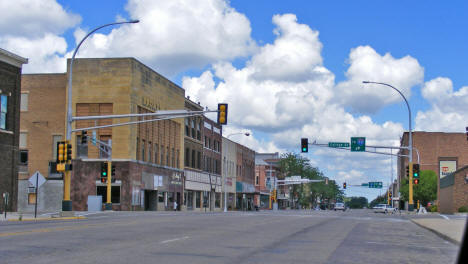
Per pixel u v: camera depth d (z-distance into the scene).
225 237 17.50
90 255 11.74
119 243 14.52
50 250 12.53
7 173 42.19
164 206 64.56
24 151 57.78
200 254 12.46
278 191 128.75
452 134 101.00
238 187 97.62
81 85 56.59
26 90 58.25
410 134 47.41
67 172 34.03
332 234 20.36
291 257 12.45
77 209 55.25
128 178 54.97
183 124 71.69
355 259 12.49
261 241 16.41
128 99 55.75
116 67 56.25
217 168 86.56
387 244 16.77
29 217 33.75
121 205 54.81
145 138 59.75
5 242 14.25
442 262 12.45
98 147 51.28
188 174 73.00
